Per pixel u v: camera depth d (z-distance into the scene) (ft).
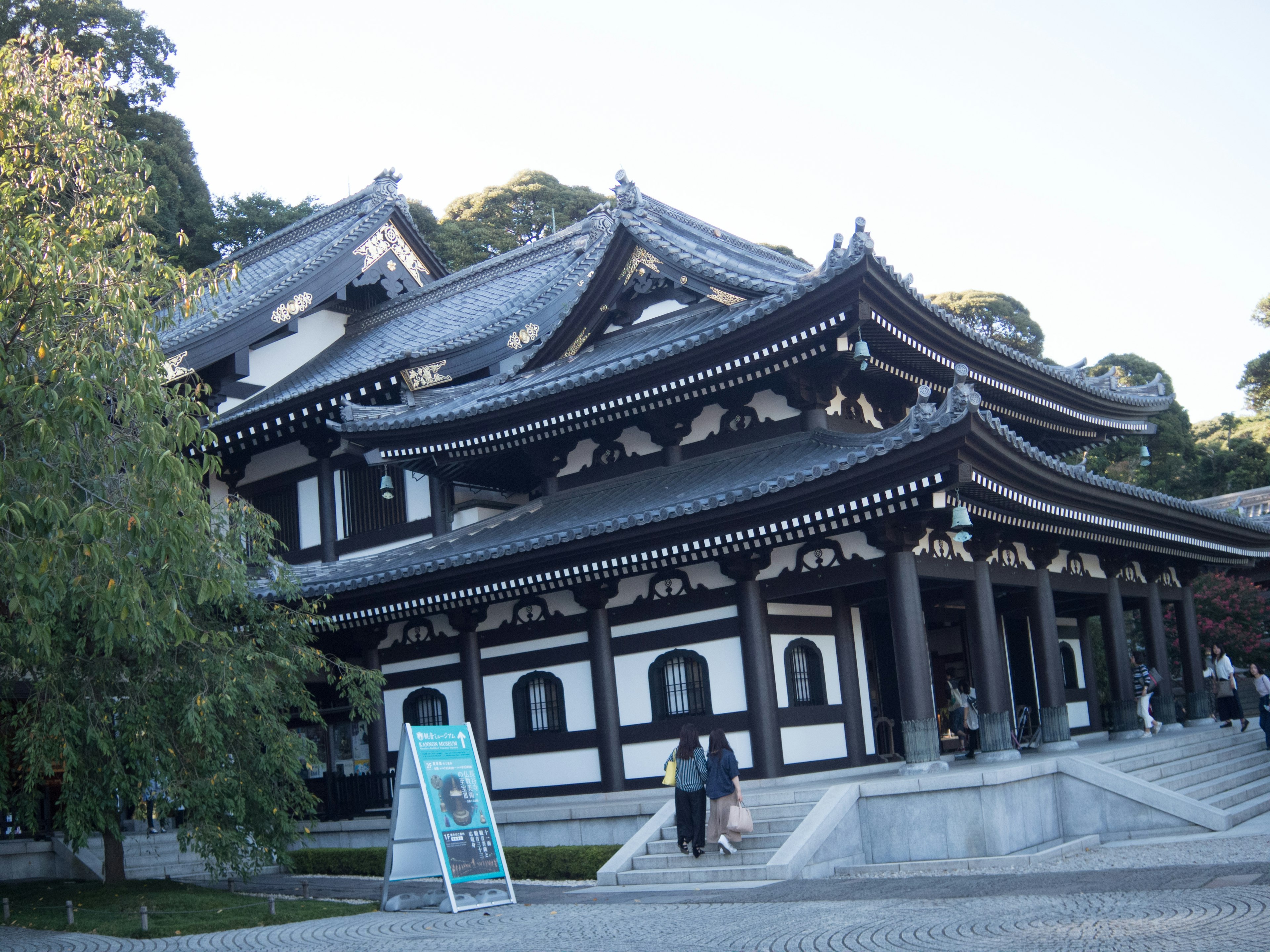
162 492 46.14
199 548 52.60
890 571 63.87
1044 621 77.92
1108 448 206.39
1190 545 91.35
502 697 79.41
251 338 103.09
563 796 75.61
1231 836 54.49
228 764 59.88
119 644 58.39
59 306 44.55
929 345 76.23
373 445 87.04
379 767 84.28
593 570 71.20
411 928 48.37
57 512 41.42
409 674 84.33
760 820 58.59
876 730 80.02
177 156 167.73
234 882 72.28
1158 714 95.91
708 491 71.10
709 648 70.59
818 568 67.21
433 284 118.42
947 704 96.12
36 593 44.68
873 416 83.05
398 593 78.64
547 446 86.63
